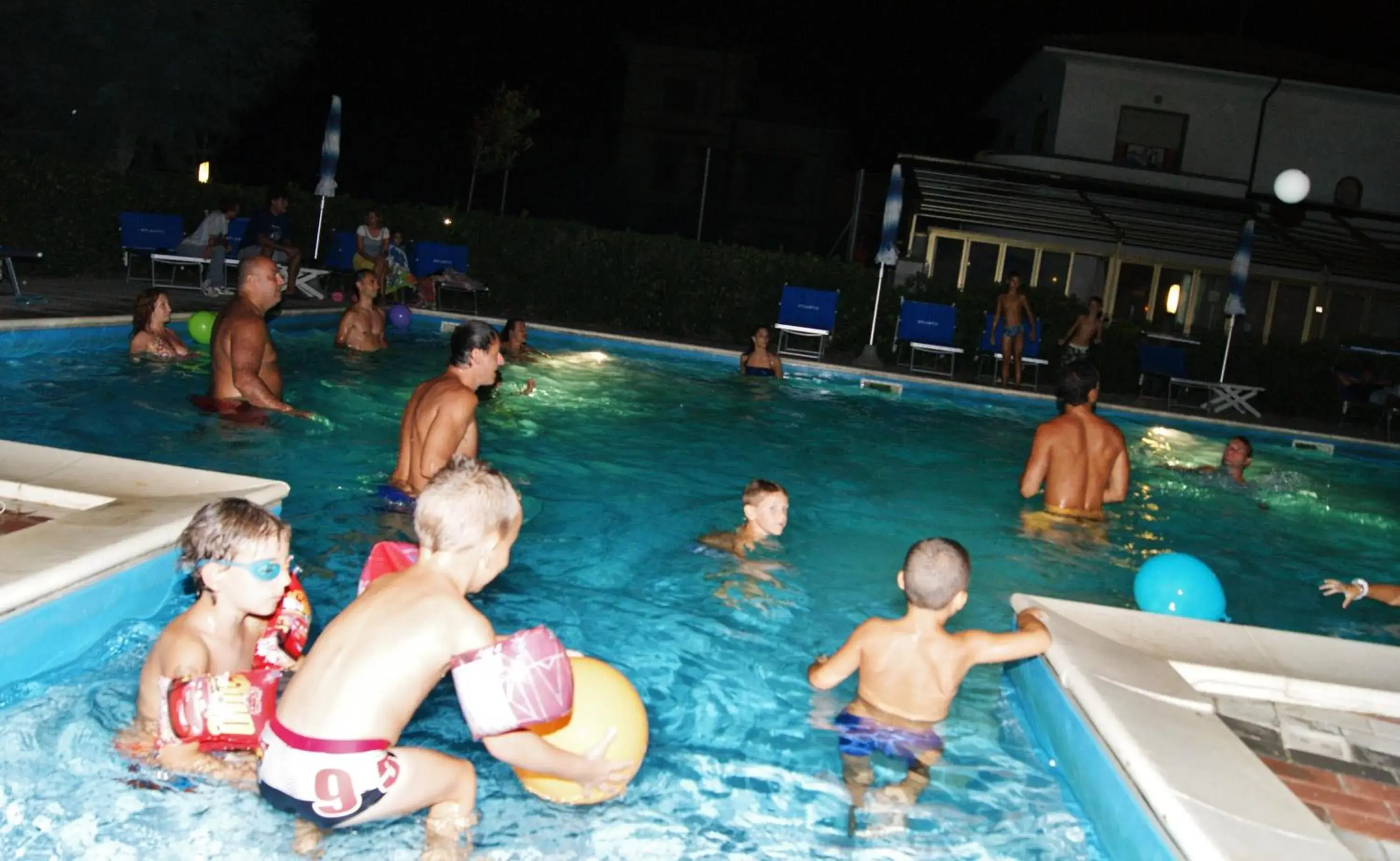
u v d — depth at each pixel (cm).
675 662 456
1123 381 1747
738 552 613
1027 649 408
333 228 1827
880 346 1767
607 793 333
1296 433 1428
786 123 4103
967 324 1736
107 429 715
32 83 1973
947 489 844
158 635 405
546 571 552
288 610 372
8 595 341
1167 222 2122
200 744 325
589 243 1809
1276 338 1758
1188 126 2586
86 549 384
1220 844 275
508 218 1834
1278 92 2550
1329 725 384
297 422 777
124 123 2075
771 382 1359
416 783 302
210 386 807
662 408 1088
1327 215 2241
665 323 1817
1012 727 419
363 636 297
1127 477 776
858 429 1096
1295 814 298
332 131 1655
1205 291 2386
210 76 2153
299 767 289
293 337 1248
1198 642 438
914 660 406
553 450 837
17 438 677
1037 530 732
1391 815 322
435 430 583
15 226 1356
